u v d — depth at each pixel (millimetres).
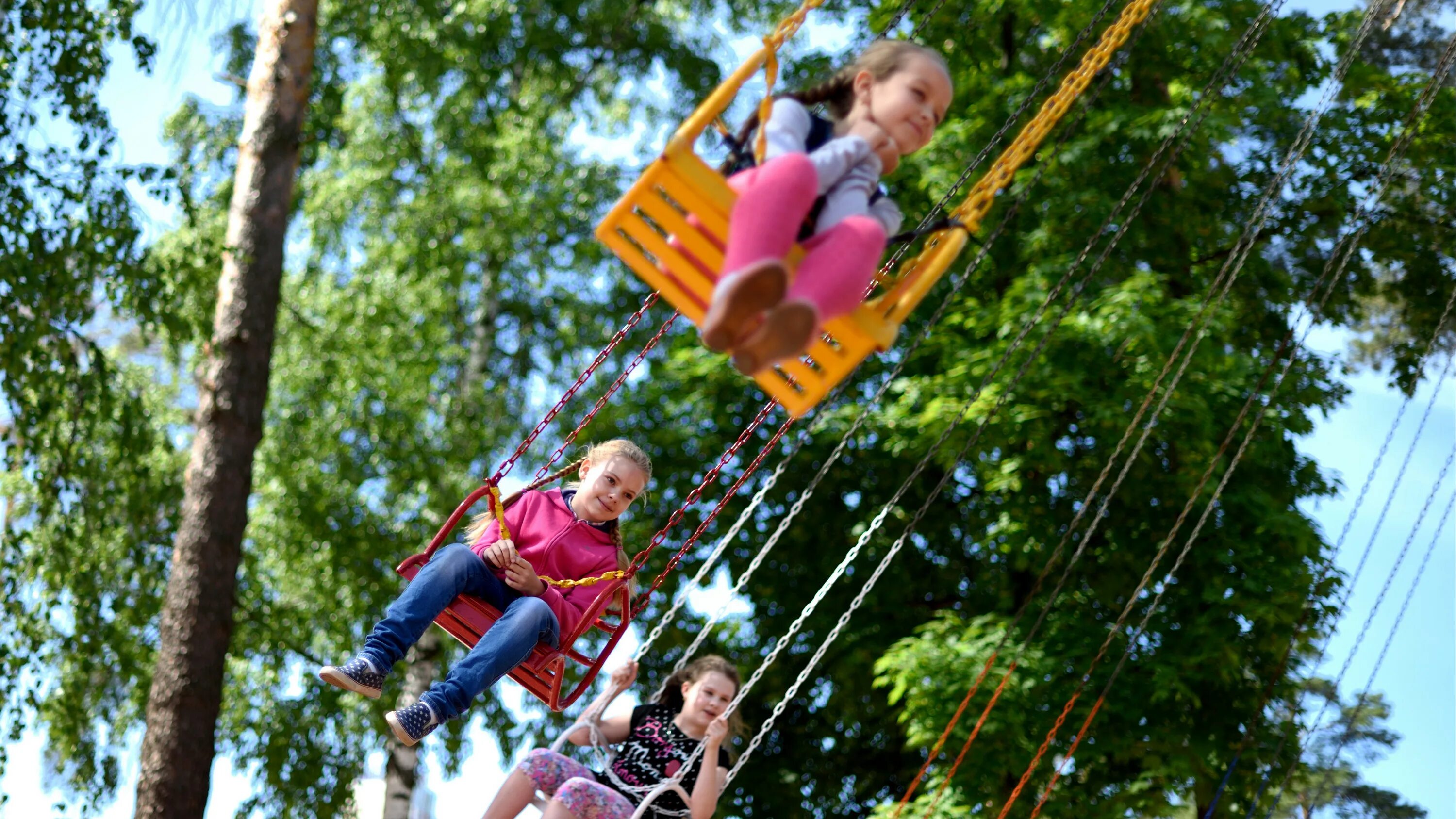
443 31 16109
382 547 15023
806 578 14336
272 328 12062
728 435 14219
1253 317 13625
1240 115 12773
